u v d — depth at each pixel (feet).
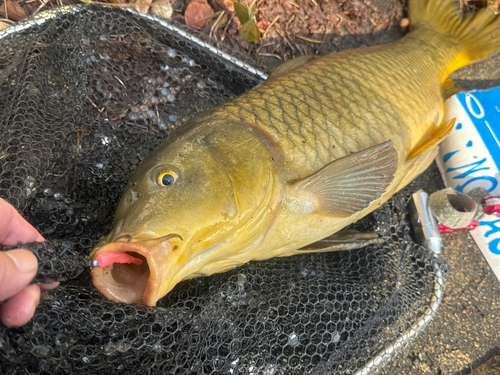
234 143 1.03
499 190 1.60
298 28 1.80
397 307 1.31
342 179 1.11
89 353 0.83
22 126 1.03
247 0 1.67
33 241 0.79
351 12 1.85
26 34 1.26
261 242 1.10
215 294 1.11
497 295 1.65
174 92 1.47
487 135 1.63
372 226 1.49
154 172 0.95
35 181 1.02
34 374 0.79
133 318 0.88
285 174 1.09
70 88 1.20
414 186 1.71
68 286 0.91
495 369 1.54
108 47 1.34
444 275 1.45
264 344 1.14
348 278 1.34
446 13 1.77
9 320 0.72
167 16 1.58
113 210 1.18
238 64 1.50
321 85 1.21
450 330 1.60
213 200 0.95
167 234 0.88
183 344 0.97
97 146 1.24
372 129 1.23
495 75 1.97
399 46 1.53
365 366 1.21
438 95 1.51
